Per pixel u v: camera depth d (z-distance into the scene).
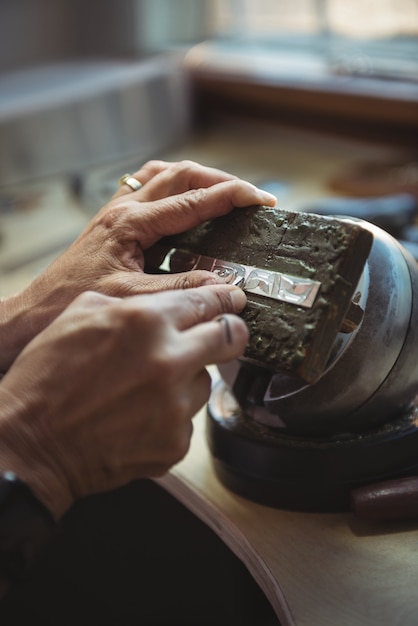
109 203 0.74
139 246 0.68
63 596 1.28
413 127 1.45
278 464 0.64
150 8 1.74
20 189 1.50
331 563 0.60
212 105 1.78
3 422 0.51
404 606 0.55
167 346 0.50
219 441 0.69
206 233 0.64
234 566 1.21
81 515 1.21
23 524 0.50
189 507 0.72
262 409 0.66
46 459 0.52
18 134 1.45
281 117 1.67
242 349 0.53
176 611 1.31
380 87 1.47
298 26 1.66
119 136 1.60
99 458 0.52
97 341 0.51
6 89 1.55
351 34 1.57
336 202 1.13
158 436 0.52
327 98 1.54
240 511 0.66
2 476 0.49
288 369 0.54
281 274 0.57
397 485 0.62
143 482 1.17
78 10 1.79
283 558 0.61
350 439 0.64
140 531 1.23
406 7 1.42
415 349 0.62
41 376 0.52
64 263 0.70
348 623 0.54
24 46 1.80
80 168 1.57
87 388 0.51
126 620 1.33
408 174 1.36
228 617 1.27
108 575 1.28
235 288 0.56
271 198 0.63
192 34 1.83
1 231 1.31
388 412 0.64
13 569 0.50
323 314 0.54
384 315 0.60
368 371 0.60
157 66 1.66
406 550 0.60
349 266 0.54
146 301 0.51
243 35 1.79
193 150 1.68
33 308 0.70
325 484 0.63
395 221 1.05
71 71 1.66
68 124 1.52
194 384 0.53
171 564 1.26
